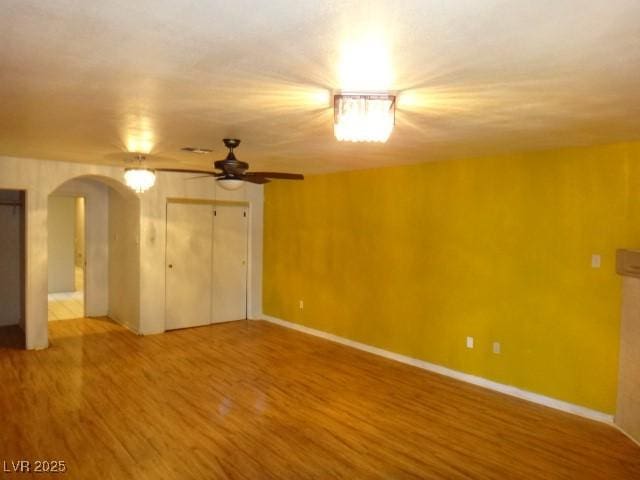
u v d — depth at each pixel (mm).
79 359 5332
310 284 6629
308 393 4391
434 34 1646
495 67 1973
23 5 1479
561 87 2240
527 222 4242
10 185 5297
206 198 6902
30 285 5602
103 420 3727
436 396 4340
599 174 3783
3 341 6027
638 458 3215
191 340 6234
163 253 6590
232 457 3170
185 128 3346
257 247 7520
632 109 2637
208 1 1434
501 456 3230
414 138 3604
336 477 2936
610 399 3748
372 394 4383
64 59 1979
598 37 1654
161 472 2969
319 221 6461
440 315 4984
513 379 4375
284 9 1477
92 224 7418
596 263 3807
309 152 4418
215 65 2020
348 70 2037
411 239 5258
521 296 4301
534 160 4188
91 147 4320
